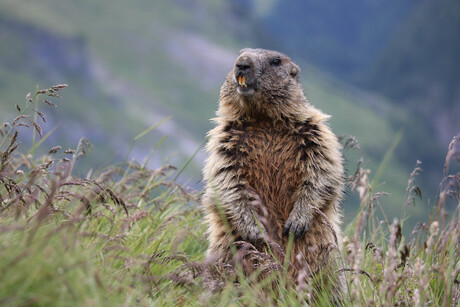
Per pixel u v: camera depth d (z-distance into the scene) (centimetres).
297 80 1478
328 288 1159
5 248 734
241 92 1365
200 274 1034
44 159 1284
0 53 18100
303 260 1205
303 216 1246
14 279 684
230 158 1307
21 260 710
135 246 1181
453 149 1106
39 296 673
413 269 1007
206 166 1351
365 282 1108
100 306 702
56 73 19275
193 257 1324
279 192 1306
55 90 1119
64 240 780
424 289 927
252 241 1247
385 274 956
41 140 1220
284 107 1368
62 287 705
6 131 1094
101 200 1105
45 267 716
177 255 1088
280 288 1073
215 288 1022
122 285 805
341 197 1327
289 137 1336
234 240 1274
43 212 814
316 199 1262
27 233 862
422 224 1223
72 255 785
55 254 760
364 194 904
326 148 1318
